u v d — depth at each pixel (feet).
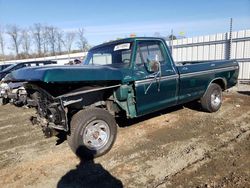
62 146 15.40
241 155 12.84
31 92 14.07
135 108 15.15
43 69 11.69
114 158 13.30
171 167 11.97
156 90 15.87
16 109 28.07
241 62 37.99
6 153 14.87
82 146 12.83
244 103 24.97
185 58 44.98
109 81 13.79
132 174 11.54
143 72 15.06
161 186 10.39
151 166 12.19
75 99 13.14
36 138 17.34
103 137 13.73
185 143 14.85
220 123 18.42
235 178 10.69
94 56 17.53
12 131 19.36
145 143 15.15
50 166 12.79
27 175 12.00
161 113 21.65
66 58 86.33
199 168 11.70
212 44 41.06
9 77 14.11
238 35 37.70
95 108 13.66
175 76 17.01
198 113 21.38
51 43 162.09
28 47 168.86
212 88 20.63
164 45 16.79
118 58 15.67
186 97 18.47
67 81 11.61
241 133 16.11
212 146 14.20
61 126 12.74
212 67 20.31
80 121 12.79
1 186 11.12
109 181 11.08
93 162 12.98
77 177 11.57
